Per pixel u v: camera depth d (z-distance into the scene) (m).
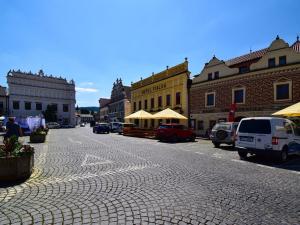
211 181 6.77
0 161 6.51
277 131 10.42
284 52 20.17
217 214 4.43
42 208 4.65
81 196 5.35
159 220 4.15
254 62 23.17
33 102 63.03
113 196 5.37
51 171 7.84
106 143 17.84
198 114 28.69
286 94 19.88
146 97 40.41
